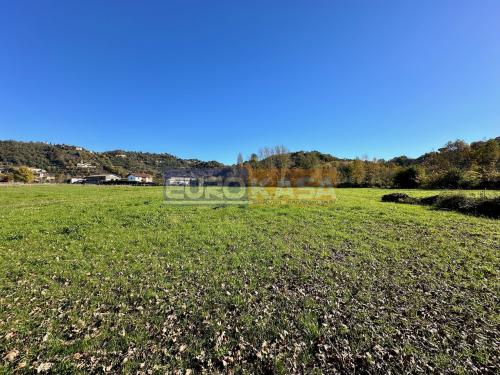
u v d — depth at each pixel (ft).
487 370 13.83
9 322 17.92
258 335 16.80
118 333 16.96
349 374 13.79
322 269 27.27
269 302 20.75
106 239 37.17
